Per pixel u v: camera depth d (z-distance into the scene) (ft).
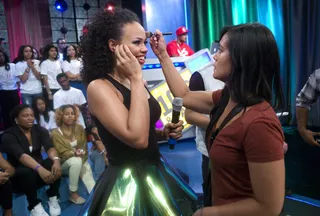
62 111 9.40
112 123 3.33
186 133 13.93
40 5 23.24
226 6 18.84
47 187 9.92
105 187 3.80
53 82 15.37
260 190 2.53
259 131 2.53
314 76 5.67
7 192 7.65
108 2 24.88
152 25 21.07
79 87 15.90
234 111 2.86
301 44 15.94
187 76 12.60
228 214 2.74
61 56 18.12
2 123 17.76
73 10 24.80
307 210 6.97
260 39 2.75
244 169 2.75
